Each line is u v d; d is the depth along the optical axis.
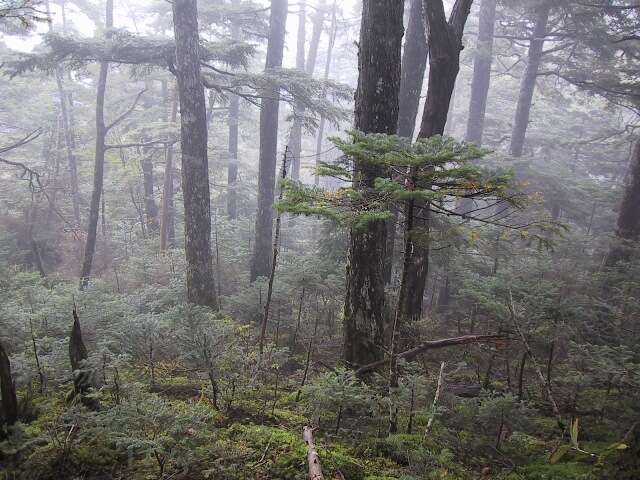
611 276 9.98
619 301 9.09
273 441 4.75
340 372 5.35
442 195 4.18
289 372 7.79
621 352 5.65
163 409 4.25
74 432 4.54
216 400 5.80
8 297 8.45
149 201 23.48
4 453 4.06
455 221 9.15
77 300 8.10
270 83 13.55
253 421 5.38
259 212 14.88
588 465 4.41
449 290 11.66
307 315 10.28
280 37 16.58
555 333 6.00
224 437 4.80
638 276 9.62
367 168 5.61
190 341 5.72
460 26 8.18
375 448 4.88
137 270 14.79
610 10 14.89
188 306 6.26
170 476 4.04
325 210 4.39
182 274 13.90
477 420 5.22
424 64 10.79
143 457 4.27
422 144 4.34
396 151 4.18
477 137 19.31
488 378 6.83
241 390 6.07
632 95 15.34
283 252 15.26
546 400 6.25
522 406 5.14
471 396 6.50
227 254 15.67
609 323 7.39
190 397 5.93
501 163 17.42
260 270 14.91
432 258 10.55
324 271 10.16
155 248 19.45
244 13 19.11
